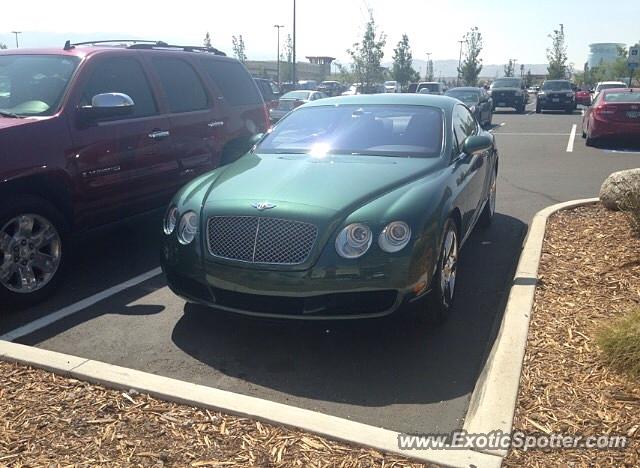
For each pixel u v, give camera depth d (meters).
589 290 4.72
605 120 14.72
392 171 4.61
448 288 4.58
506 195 9.20
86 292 5.31
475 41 55.00
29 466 2.79
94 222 5.61
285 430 3.03
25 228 4.83
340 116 5.73
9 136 4.74
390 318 4.59
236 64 7.85
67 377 3.59
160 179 6.20
